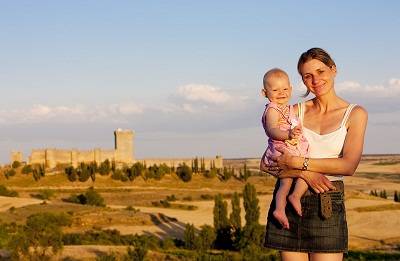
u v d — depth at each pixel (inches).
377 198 5388.8
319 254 255.3
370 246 3102.9
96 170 6638.8
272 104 268.8
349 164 252.4
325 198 252.4
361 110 259.1
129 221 3676.2
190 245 2770.7
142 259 1786.4
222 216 2910.9
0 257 1640.0
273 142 263.6
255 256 1990.7
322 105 265.9
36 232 1611.7
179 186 6505.9
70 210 4013.3
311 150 259.6
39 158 7180.1
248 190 3038.9
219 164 7711.6
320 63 262.5
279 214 257.0
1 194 5324.8
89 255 1886.1
